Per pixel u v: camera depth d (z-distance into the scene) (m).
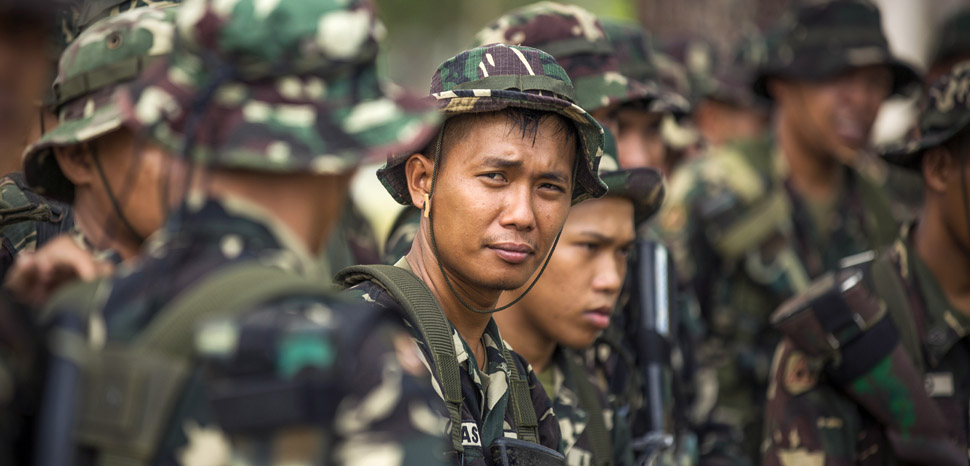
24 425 2.61
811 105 8.88
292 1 2.70
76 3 4.20
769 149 8.83
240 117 2.66
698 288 8.27
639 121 6.86
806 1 9.40
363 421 2.53
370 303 3.81
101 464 2.54
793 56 8.92
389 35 29.81
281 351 2.48
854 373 5.16
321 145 2.66
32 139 4.16
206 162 2.65
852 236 8.85
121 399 2.53
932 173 5.54
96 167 3.55
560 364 5.05
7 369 2.60
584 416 4.95
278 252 2.73
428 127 2.77
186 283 2.64
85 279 2.96
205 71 2.73
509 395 4.26
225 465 2.46
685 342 6.80
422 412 2.63
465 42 29.78
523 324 4.93
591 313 4.95
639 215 5.33
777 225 8.37
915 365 5.38
